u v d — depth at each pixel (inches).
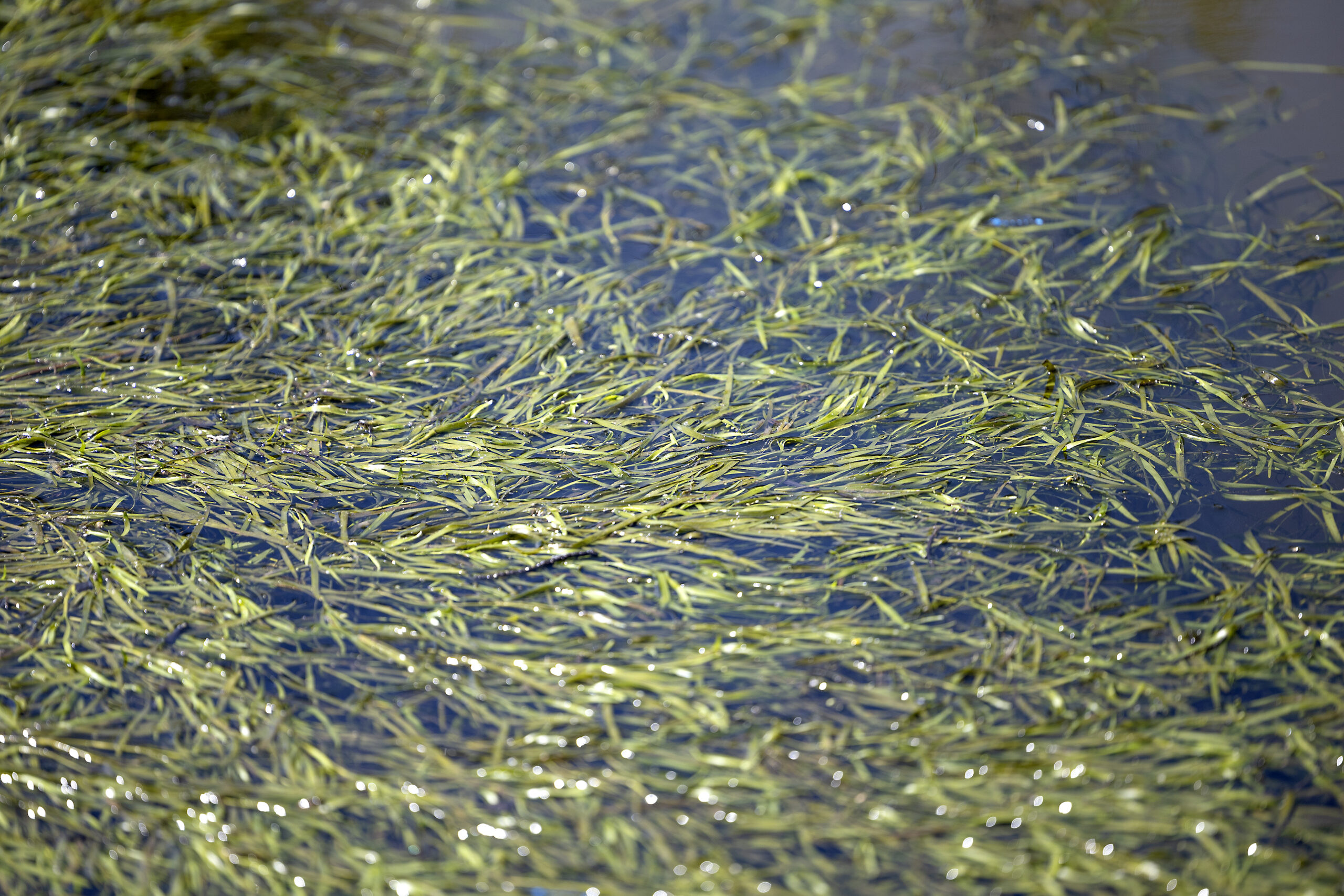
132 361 113.8
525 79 165.0
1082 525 90.1
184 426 104.5
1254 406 102.3
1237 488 94.1
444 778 74.2
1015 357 110.4
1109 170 138.2
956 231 127.2
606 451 99.2
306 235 131.4
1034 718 76.6
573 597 86.4
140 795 74.2
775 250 129.0
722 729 76.4
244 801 73.5
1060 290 119.6
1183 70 156.4
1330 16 165.3
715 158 144.1
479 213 135.3
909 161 141.6
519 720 78.3
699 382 108.0
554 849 70.0
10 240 130.5
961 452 98.0
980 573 86.7
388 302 121.0
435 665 82.3
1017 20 173.3
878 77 162.2
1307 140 139.9
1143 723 75.3
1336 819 69.6
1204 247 124.8
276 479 97.6
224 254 128.3
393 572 88.5
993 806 70.7
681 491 94.3
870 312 118.5
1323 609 83.9
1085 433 98.8
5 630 85.7
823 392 106.0
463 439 101.1
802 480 95.7
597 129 154.0
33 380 110.5
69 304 121.1
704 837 70.1
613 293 121.3
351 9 182.2
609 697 79.0
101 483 98.8
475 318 118.3
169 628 84.9
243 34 172.9
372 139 150.8
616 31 176.1
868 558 88.7
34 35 161.9
